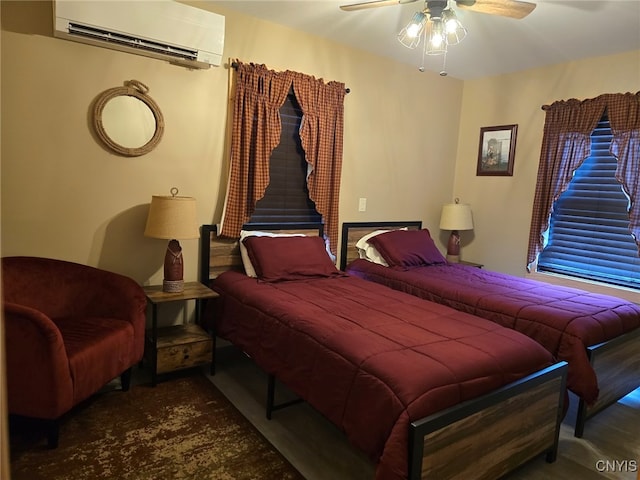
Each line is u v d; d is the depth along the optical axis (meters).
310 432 2.39
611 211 3.71
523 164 4.21
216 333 3.02
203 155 3.18
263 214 3.56
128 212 2.95
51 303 2.58
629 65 3.49
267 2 2.98
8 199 2.55
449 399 1.72
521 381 1.96
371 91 4.02
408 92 4.29
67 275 2.64
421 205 4.62
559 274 4.05
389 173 4.30
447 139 4.70
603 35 3.19
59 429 2.27
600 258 3.79
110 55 2.75
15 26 2.46
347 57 3.79
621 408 2.82
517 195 4.27
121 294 2.62
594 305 2.83
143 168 2.96
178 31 2.78
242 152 3.27
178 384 2.83
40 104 2.58
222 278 3.16
